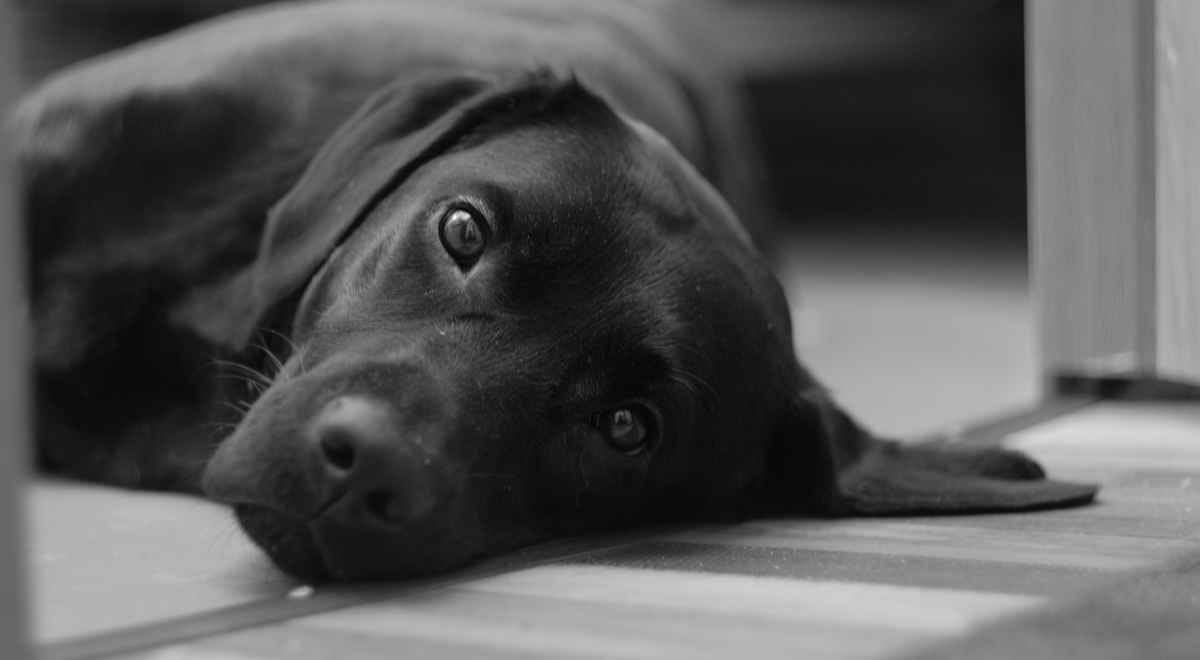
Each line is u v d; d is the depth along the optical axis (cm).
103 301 116
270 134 118
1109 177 131
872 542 99
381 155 108
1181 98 119
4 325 74
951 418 148
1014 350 185
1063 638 81
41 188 118
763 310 106
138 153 118
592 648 81
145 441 114
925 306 221
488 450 96
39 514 106
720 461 105
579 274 99
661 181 105
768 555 96
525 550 99
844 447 108
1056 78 132
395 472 89
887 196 357
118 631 83
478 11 141
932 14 316
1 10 73
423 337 97
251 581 92
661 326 100
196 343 113
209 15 241
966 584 89
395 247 101
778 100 354
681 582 91
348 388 93
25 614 74
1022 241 300
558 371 98
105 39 235
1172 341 122
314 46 121
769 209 216
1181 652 79
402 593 90
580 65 134
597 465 101
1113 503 107
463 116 106
